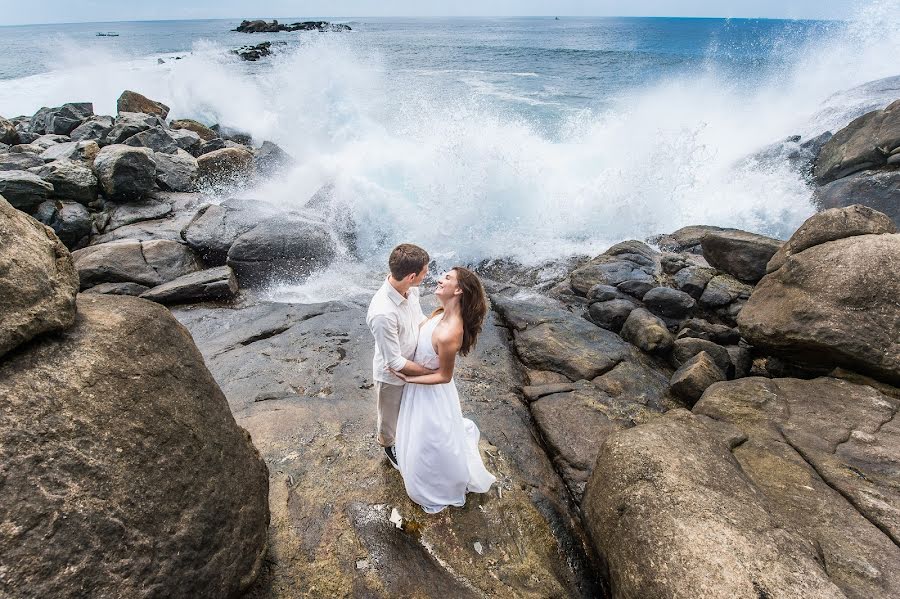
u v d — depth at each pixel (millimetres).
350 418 4074
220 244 7797
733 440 3705
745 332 5172
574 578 3133
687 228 8961
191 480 2090
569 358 5453
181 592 1908
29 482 1612
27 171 8195
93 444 1805
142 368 2105
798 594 2219
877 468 3334
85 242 8078
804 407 4016
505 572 2934
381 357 3072
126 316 2209
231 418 2496
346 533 2980
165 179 9992
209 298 6945
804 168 10805
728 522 2588
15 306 1767
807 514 2980
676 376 5086
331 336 5719
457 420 3182
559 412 4566
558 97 23781
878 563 2617
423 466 3092
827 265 4672
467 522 3195
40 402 1745
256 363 5082
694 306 6496
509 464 3844
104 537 1712
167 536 1907
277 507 3098
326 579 2688
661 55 43156
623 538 2793
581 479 3908
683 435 3303
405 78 29422
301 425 3928
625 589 2639
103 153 9023
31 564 1531
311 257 7977
